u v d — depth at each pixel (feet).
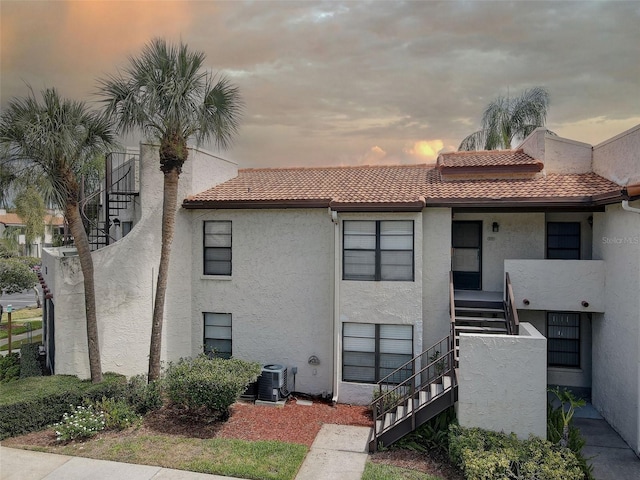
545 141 51.19
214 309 49.06
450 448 30.68
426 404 33.78
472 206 42.83
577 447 31.17
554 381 47.57
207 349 49.65
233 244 48.65
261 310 48.01
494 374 31.50
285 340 47.52
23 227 126.41
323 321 46.65
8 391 37.45
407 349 43.68
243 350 48.39
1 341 75.46
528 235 47.93
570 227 48.37
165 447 33.12
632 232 36.04
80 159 41.73
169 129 41.45
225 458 31.45
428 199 43.24
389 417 38.24
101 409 37.45
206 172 51.90
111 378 42.01
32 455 31.94
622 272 37.78
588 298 41.86
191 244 49.47
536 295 42.63
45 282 55.62
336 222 43.88
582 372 47.03
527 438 30.96
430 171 57.00
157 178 47.01
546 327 47.60
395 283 43.27
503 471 27.32
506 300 42.22
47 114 38.06
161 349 46.85
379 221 43.98
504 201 42.34
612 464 33.04
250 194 49.03
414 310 42.80
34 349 59.77
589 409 44.11
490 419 31.53
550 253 48.67
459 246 50.14
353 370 44.88
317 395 46.57
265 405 43.60
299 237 47.16
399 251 43.78
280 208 46.96
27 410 35.29
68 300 43.55
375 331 44.21
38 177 39.45
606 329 41.24
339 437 36.45
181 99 39.37
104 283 44.78
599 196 39.27
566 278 42.22
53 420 36.65
